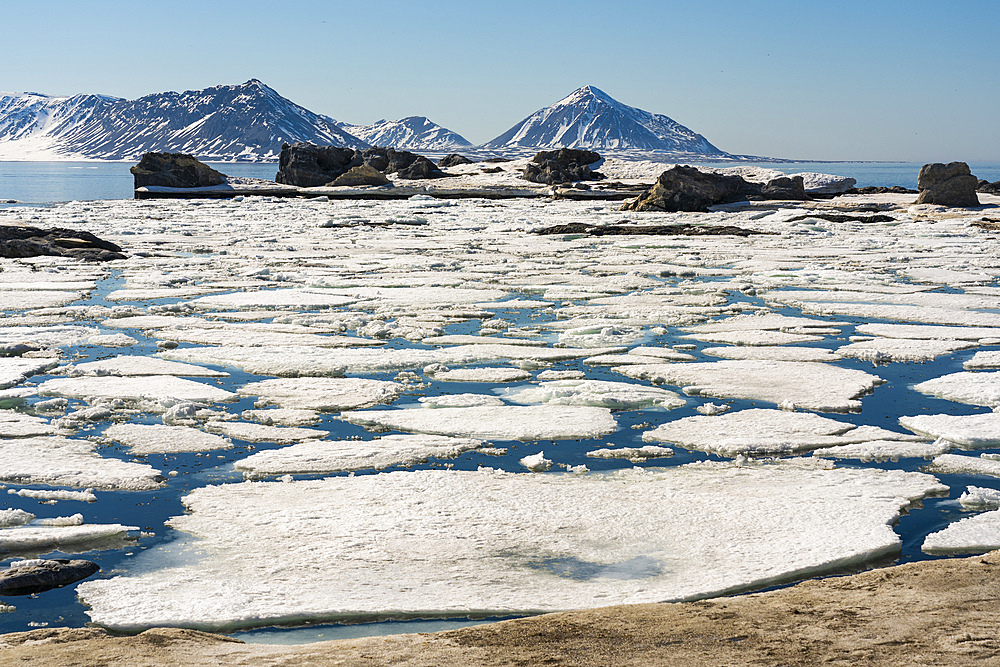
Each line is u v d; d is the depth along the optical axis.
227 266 16.14
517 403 6.86
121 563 3.95
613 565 3.88
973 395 6.92
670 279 14.77
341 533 4.25
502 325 10.11
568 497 4.74
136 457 5.50
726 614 3.13
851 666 2.70
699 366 7.96
